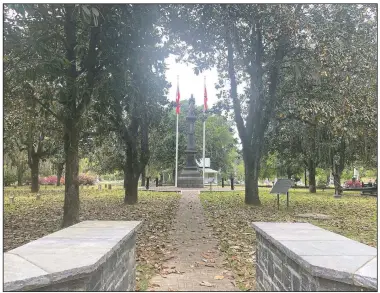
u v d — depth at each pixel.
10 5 6.98
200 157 48.09
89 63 9.68
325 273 2.62
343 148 22.28
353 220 11.69
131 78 10.74
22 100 11.80
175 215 13.00
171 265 6.25
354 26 12.98
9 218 12.15
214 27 12.95
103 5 8.79
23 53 8.77
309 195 25.20
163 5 11.12
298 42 12.64
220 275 5.69
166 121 23.39
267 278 4.39
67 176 10.14
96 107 11.83
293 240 3.74
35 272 2.44
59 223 10.98
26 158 31.62
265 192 28.94
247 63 16.28
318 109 14.11
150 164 41.28
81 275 2.60
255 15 12.48
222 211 14.21
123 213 13.49
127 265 4.39
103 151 23.88
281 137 23.16
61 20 10.13
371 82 12.88
